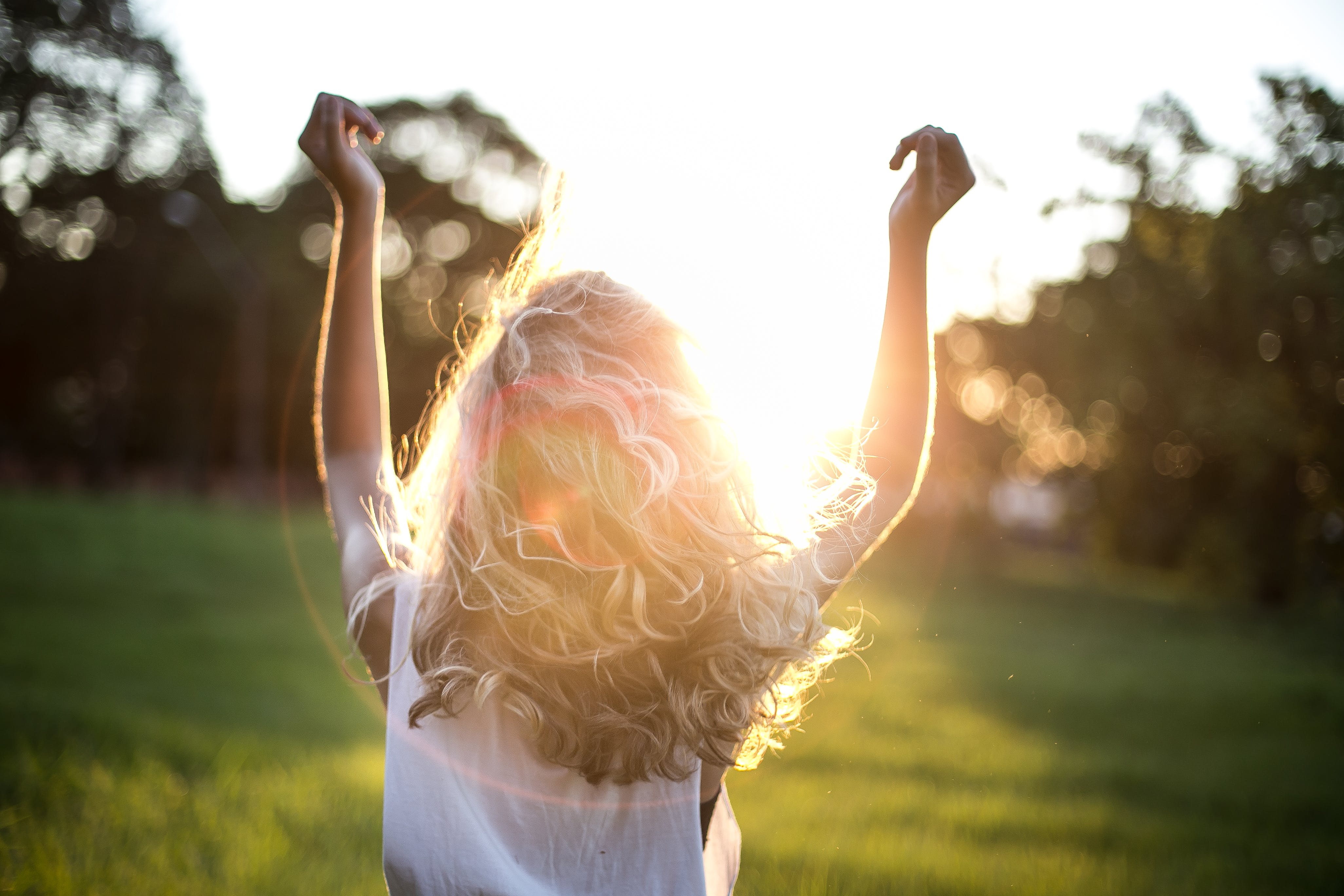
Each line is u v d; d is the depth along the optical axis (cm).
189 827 452
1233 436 1939
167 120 4969
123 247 5016
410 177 5362
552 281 114
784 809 552
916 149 121
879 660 1212
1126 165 1900
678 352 110
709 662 100
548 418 100
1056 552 4125
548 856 102
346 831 464
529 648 98
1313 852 511
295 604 1678
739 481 106
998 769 689
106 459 5122
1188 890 438
